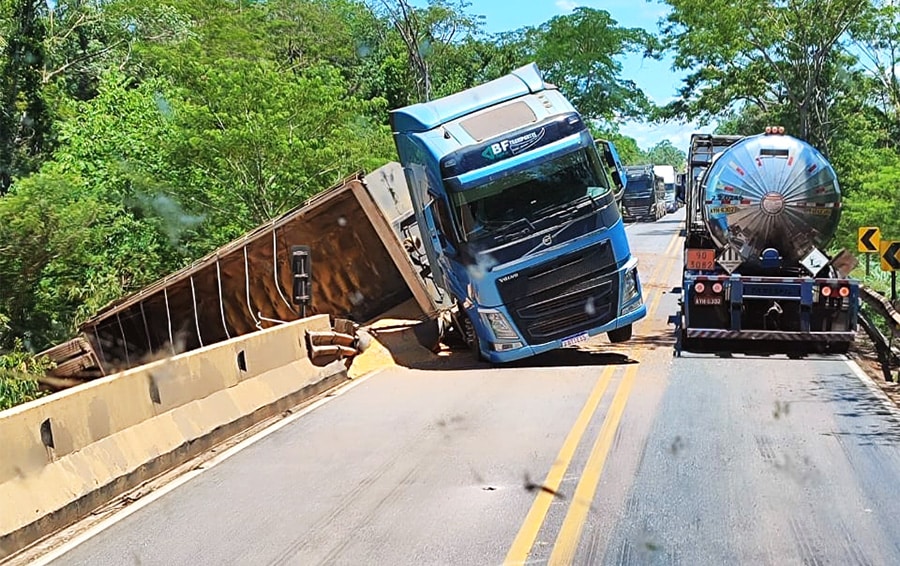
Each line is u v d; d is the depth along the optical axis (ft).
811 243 48.47
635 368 45.65
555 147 45.29
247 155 79.82
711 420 33.81
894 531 21.68
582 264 46.16
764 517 22.81
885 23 118.01
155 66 119.44
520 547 21.04
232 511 24.71
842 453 28.96
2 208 69.51
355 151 85.10
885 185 81.97
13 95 98.68
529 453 29.71
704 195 49.19
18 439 23.35
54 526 23.56
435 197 46.55
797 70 127.24
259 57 116.98
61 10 125.80
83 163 84.84
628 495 24.81
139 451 28.17
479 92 49.85
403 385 43.91
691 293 47.93
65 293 75.25
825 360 47.24
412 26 159.63
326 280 63.46
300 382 41.06
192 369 32.58
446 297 59.72
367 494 25.81
